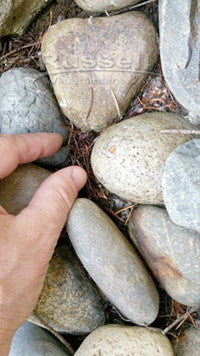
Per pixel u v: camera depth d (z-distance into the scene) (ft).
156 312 1.01
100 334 1.01
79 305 1.06
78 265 1.10
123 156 0.98
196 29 0.90
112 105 1.07
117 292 0.99
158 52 1.06
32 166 1.06
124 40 1.04
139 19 1.04
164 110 1.09
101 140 1.03
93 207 1.01
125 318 1.10
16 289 0.91
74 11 1.13
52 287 1.05
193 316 1.08
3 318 0.91
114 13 1.08
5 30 1.14
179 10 0.90
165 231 1.01
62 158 1.13
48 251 0.95
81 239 0.99
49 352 1.07
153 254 1.02
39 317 1.01
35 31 1.18
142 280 1.01
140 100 1.10
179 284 1.01
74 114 1.09
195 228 0.92
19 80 1.08
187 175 0.91
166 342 1.01
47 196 0.95
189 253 0.99
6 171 0.99
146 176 0.97
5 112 1.07
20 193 1.03
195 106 0.97
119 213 1.13
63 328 1.07
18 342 1.10
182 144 0.96
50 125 1.09
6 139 0.99
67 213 0.98
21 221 0.92
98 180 1.11
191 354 1.05
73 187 0.99
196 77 0.93
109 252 0.99
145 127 0.99
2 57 1.18
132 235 1.09
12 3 1.08
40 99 1.08
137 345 0.98
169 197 0.93
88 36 1.04
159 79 1.09
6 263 0.90
